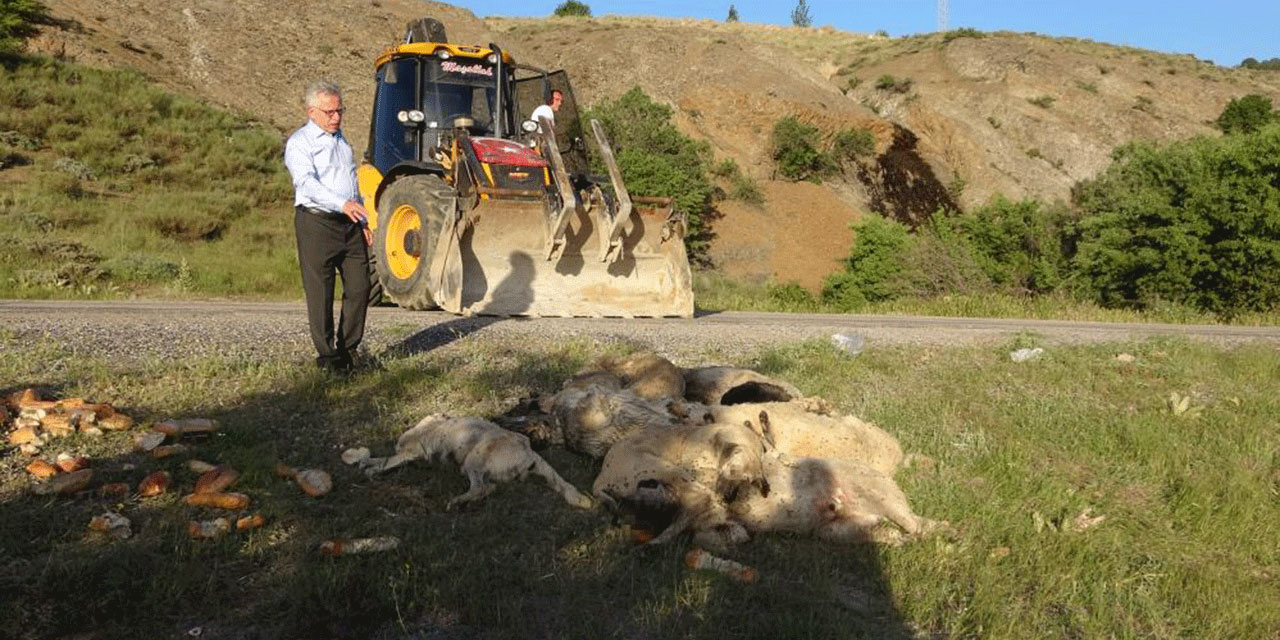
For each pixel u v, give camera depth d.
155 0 38.62
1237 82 60.88
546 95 11.67
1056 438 5.94
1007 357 8.63
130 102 27.05
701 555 3.72
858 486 4.20
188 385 5.86
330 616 3.25
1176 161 19.47
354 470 4.62
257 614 3.26
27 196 19.48
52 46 30.41
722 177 40.44
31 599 3.23
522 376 6.53
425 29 12.01
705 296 19.92
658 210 10.73
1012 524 4.38
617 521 4.12
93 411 4.86
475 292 9.86
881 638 3.32
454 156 10.33
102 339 7.00
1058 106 55.78
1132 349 9.12
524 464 4.43
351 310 6.42
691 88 47.88
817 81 52.81
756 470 3.97
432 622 3.26
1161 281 18.83
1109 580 3.88
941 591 3.64
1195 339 10.39
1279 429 6.44
